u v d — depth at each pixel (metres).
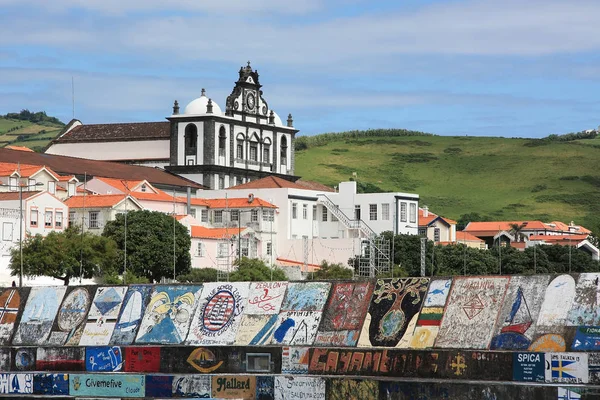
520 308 188.00
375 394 185.50
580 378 176.62
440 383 181.00
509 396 176.12
